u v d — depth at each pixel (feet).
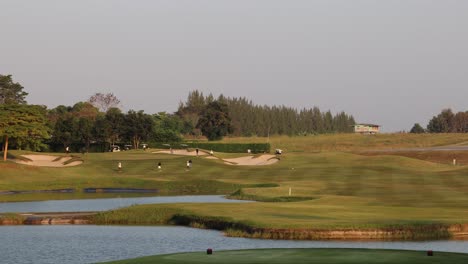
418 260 91.09
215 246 129.39
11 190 281.95
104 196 260.62
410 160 386.32
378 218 157.79
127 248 127.54
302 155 425.69
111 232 151.53
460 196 227.81
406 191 247.50
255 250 103.09
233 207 184.34
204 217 163.84
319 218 158.30
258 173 341.41
